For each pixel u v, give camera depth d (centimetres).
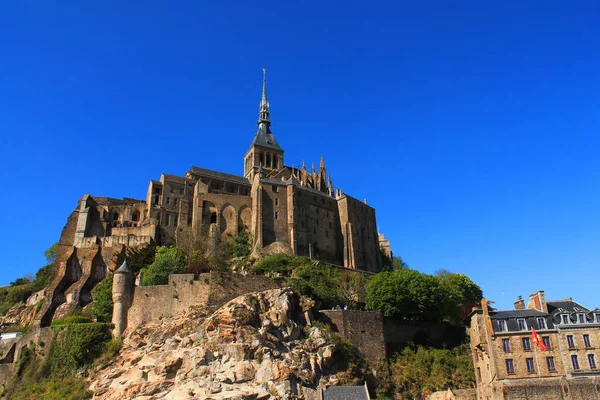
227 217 13688
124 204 13650
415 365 8162
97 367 7912
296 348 7594
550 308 7606
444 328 9219
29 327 10569
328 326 8231
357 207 15062
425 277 9412
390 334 8744
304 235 13538
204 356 7175
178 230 12962
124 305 8606
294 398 6788
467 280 11338
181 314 8331
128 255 11425
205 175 14888
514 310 7700
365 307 9675
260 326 7738
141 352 7738
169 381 7106
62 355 8238
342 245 14375
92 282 11500
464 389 7575
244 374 7019
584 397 6688
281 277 9094
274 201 13612
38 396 7769
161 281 9738
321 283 10231
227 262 12012
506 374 7000
